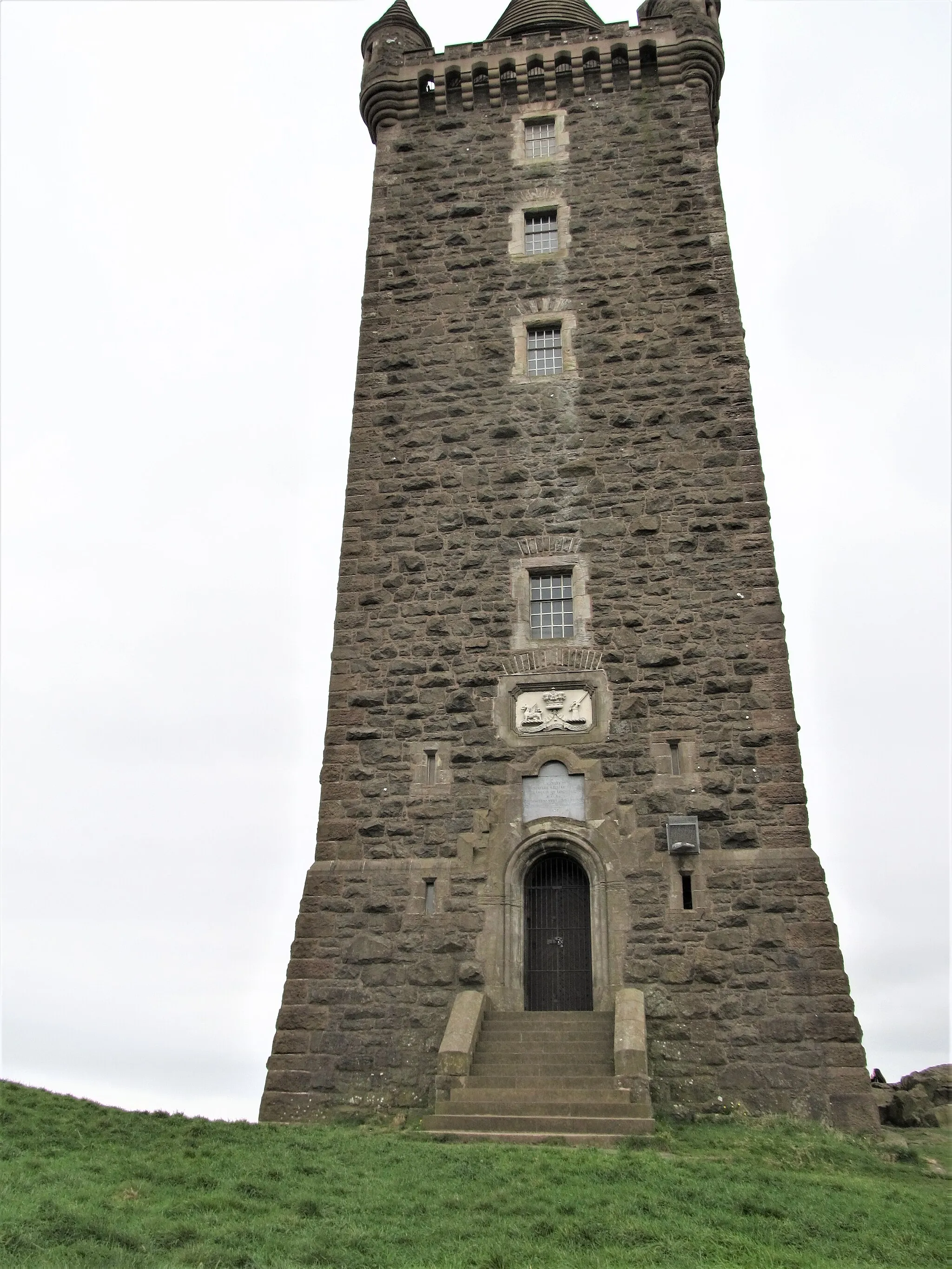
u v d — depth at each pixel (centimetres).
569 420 2147
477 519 2092
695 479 2053
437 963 1773
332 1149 1281
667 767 1845
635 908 1759
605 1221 1002
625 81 2489
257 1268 837
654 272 2259
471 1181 1136
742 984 1681
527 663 1961
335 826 1895
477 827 1858
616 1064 1513
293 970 1794
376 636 2027
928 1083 1975
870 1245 992
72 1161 1131
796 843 1761
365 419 2220
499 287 2308
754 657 1895
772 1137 1441
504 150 2459
